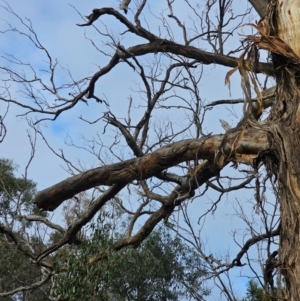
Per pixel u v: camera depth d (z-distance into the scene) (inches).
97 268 346.6
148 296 430.0
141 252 432.1
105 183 252.2
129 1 295.4
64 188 250.5
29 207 590.9
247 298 327.0
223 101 317.7
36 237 482.0
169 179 299.7
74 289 341.1
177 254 451.5
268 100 237.8
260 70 217.2
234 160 223.6
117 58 319.9
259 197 204.2
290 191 178.1
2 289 551.2
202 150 237.5
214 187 319.0
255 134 214.2
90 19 309.1
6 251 552.7
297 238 172.4
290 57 195.0
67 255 354.3
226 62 305.3
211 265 343.9
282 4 204.4
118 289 411.8
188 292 444.5
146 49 311.3
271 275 209.3
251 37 200.4
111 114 297.9
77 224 307.4
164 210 315.0
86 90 335.9
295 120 187.3
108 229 348.8
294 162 180.1
